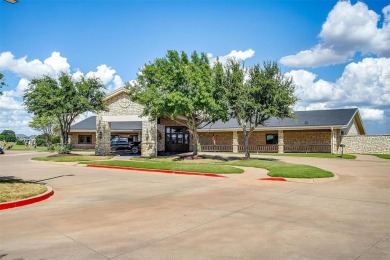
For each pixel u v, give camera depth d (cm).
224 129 3675
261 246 532
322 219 704
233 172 1590
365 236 581
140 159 2550
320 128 3294
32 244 554
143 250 518
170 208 828
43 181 1390
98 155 2956
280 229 628
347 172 1631
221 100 2208
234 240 564
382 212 768
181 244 546
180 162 2159
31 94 2708
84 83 2822
